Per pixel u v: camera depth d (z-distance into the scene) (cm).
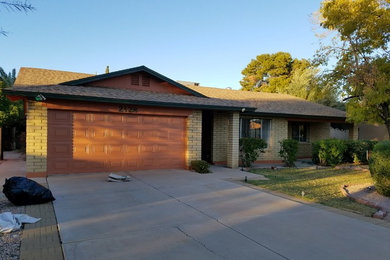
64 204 621
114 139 1020
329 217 585
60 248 405
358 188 847
